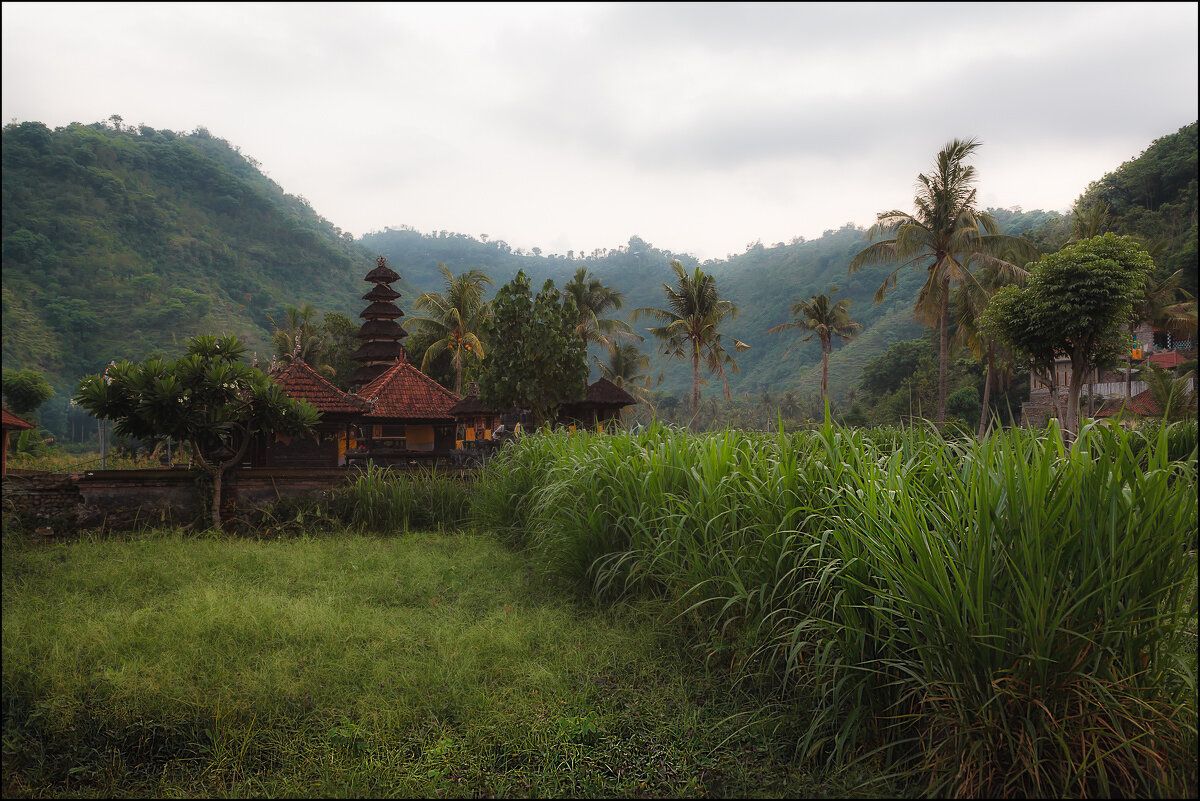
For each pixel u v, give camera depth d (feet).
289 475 36.91
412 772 11.02
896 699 11.40
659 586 18.16
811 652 12.82
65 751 11.67
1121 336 72.90
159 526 33.99
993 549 10.01
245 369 32.55
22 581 21.54
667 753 11.71
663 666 15.08
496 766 11.47
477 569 24.68
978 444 11.60
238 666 14.20
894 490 11.75
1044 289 73.82
